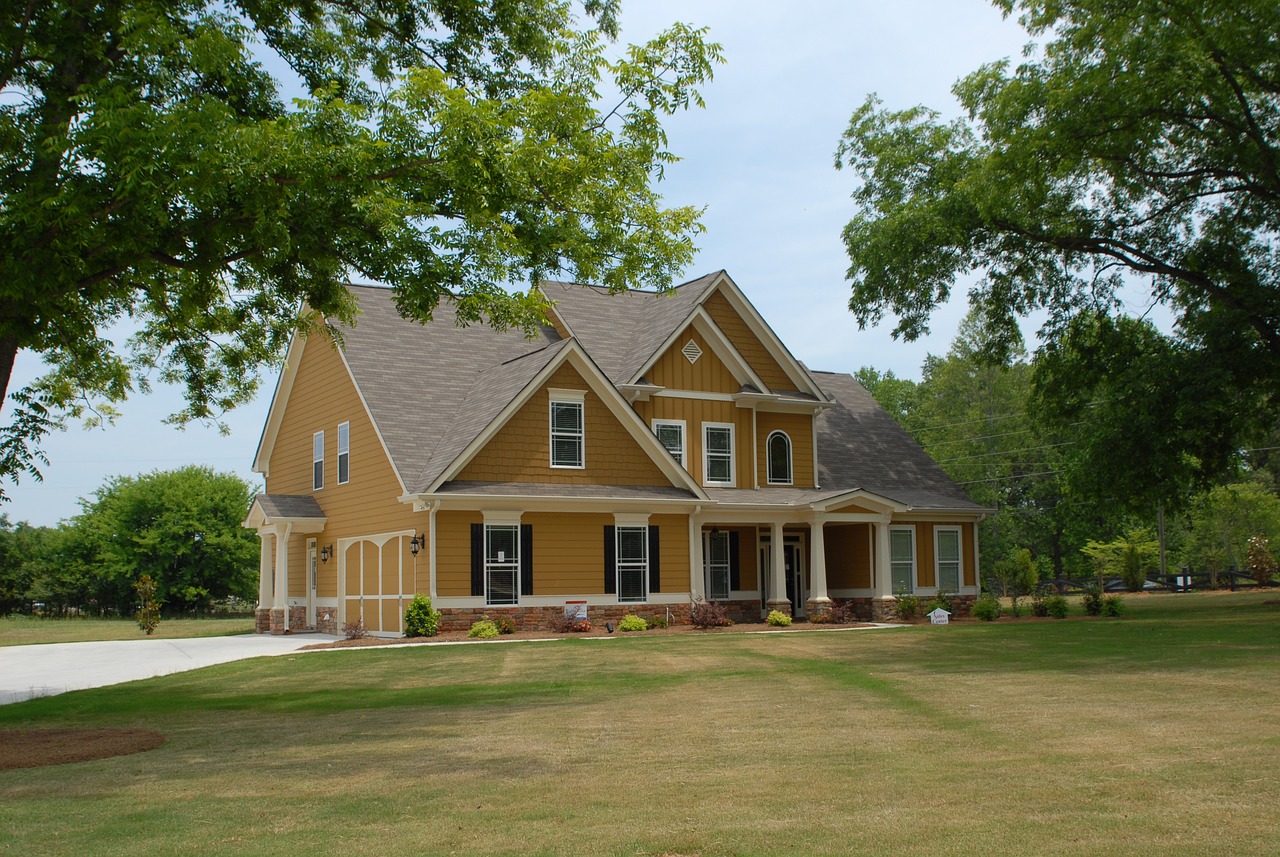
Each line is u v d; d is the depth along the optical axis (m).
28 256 11.27
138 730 12.05
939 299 33.59
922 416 72.62
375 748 10.41
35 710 14.23
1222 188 31.31
